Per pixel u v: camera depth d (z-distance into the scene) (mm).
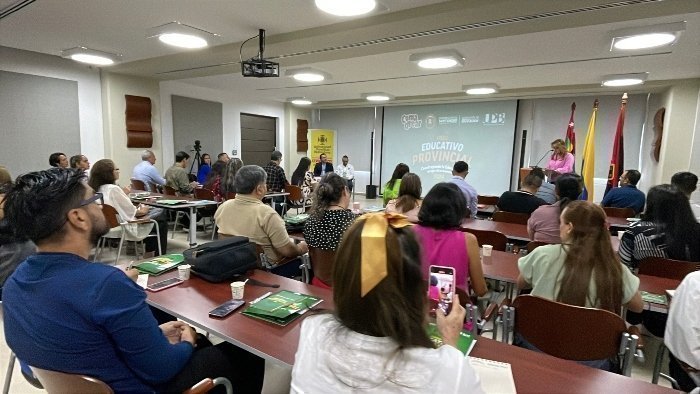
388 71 5730
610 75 5480
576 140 7398
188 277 1819
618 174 5668
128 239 3762
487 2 2891
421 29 3504
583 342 1404
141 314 1037
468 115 8531
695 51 4199
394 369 626
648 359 2395
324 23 3629
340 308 697
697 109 5387
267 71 3910
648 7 2877
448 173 8891
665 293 1776
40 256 1005
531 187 3865
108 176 3604
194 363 1283
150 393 1103
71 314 953
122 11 3410
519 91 7234
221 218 2475
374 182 10008
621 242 2350
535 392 1010
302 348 726
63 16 3584
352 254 692
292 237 2930
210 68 5699
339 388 646
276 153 6312
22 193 977
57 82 5535
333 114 10547
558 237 2639
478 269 1824
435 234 1806
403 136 9445
